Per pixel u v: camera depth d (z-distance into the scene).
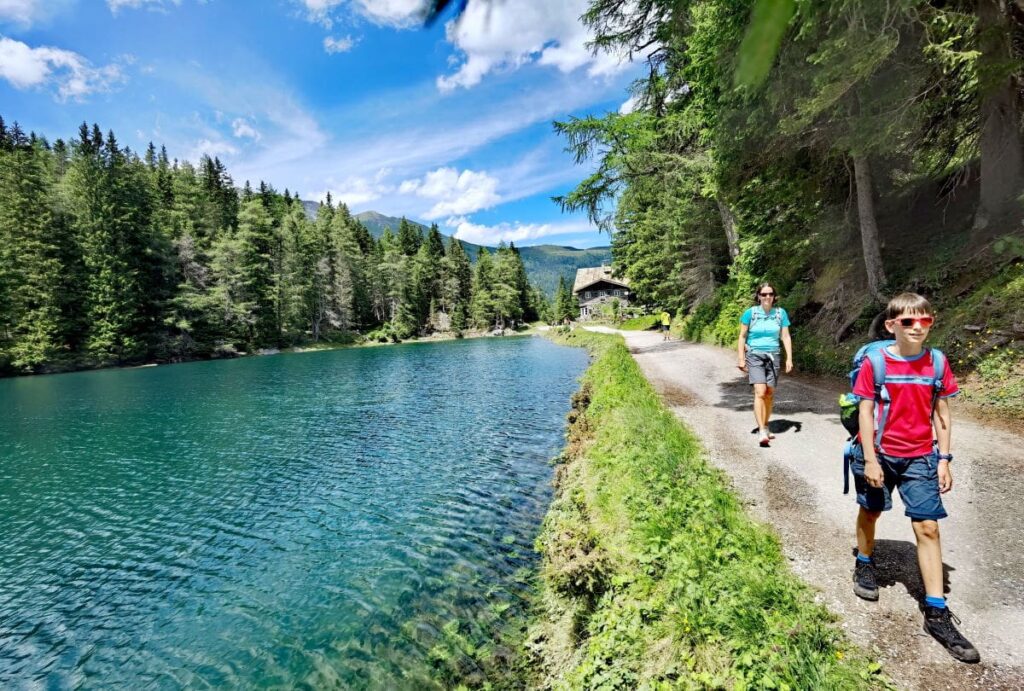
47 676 6.29
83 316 52.97
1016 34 8.06
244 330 65.62
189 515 10.71
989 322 8.27
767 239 15.84
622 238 50.56
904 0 6.75
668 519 5.29
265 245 77.00
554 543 6.78
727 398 10.76
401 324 90.75
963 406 7.72
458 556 7.82
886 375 3.59
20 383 39.31
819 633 3.57
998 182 9.80
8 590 8.14
